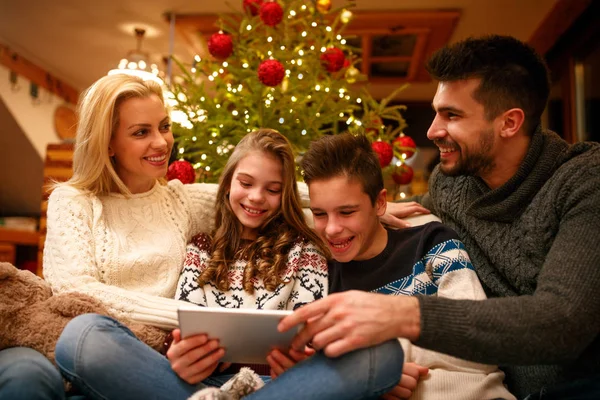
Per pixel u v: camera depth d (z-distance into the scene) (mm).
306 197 1580
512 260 1201
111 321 1061
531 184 1189
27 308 1173
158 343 1204
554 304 918
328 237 1272
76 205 1362
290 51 2051
